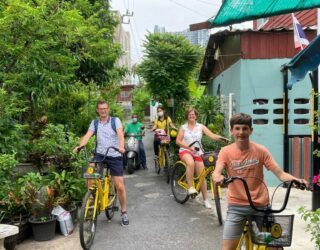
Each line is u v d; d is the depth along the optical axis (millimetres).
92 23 10664
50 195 5441
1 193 5438
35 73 6945
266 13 5062
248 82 8867
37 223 5246
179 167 7441
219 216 5969
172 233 5664
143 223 6133
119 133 5812
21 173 6449
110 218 6258
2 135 6121
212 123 10742
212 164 6508
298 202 7145
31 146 6836
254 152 3428
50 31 6805
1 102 6059
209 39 11336
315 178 5098
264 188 3480
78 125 10367
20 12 6426
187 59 17469
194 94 18578
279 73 8781
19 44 6730
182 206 7121
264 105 8844
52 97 9055
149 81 17656
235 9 4863
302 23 11125
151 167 11773
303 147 8648
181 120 16469
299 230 5562
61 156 6578
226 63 11117
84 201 4992
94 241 5355
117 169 5895
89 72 10859
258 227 3172
